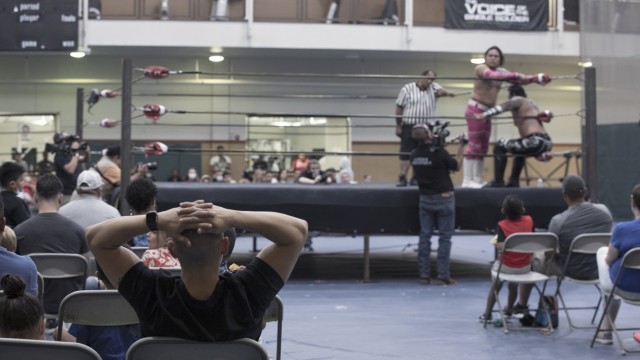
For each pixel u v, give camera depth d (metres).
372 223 8.02
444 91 8.92
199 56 16.17
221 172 13.82
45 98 16.52
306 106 16.81
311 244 11.45
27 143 16.56
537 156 8.19
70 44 13.57
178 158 16.62
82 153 8.91
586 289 7.79
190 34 14.52
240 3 14.66
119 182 7.87
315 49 14.87
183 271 2.15
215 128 16.66
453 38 15.00
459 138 7.95
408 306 6.78
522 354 5.02
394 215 8.05
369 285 8.05
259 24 14.64
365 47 14.80
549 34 15.23
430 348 5.18
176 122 16.56
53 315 4.39
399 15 14.95
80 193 5.34
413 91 8.84
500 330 5.77
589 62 13.01
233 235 3.26
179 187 7.86
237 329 2.19
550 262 5.81
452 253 11.24
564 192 5.85
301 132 17.06
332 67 16.69
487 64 8.27
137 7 14.47
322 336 5.55
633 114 12.50
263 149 16.86
